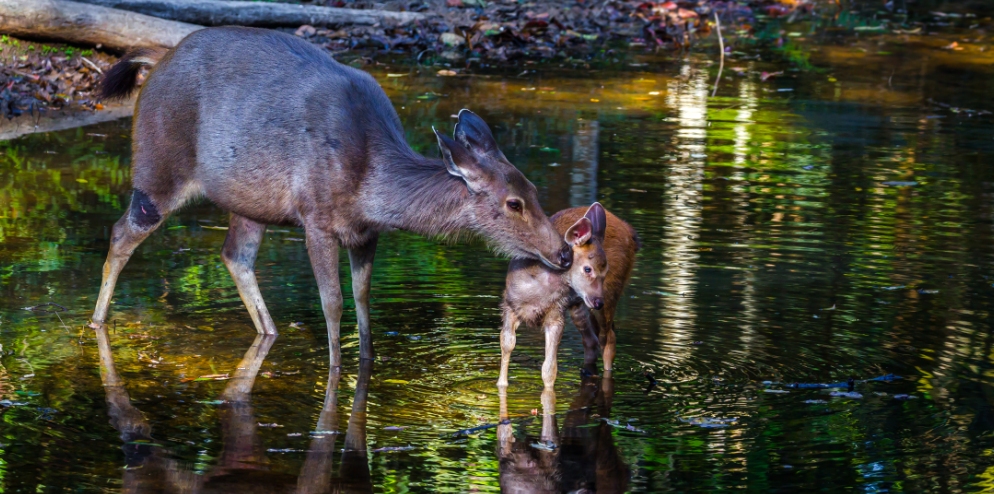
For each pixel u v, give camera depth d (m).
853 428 9.36
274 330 11.79
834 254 13.84
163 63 11.65
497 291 13.05
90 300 12.40
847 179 16.92
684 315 12.04
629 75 23.84
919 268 13.38
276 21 25.03
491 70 23.94
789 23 30.45
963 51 26.97
